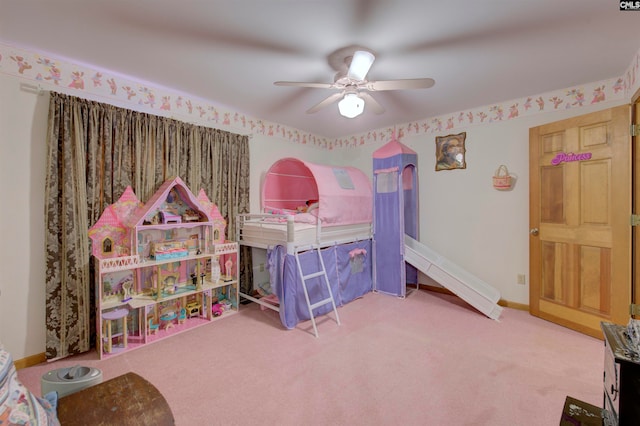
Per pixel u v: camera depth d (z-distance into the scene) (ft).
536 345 8.07
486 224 11.48
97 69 8.18
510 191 10.89
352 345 8.14
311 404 5.77
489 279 11.47
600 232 8.39
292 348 8.00
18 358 7.14
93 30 6.33
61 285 7.55
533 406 5.65
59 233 7.54
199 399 5.92
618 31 6.34
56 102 7.41
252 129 12.43
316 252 10.43
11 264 7.07
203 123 10.68
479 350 7.82
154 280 9.20
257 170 12.69
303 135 14.94
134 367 7.14
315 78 8.68
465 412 5.52
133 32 6.40
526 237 10.61
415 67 7.95
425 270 11.71
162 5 5.49
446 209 12.50
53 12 5.70
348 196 11.75
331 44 6.80
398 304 11.44
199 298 10.36
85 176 7.89
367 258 12.88
